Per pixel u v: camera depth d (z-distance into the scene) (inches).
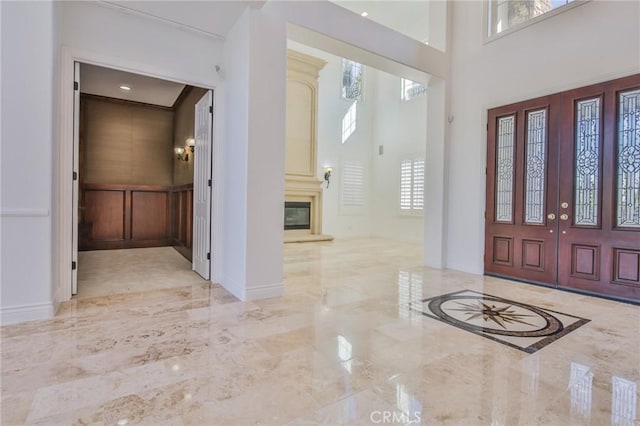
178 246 258.4
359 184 393.1
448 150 203.9
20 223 103.3
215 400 66.2
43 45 104.0
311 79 347.3
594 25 145.3
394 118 370.9
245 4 127.7
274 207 139.3
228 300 133.2
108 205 266.8
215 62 155.6
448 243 205.2
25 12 101.8
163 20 138.7
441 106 202.5
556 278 158.1
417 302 134.6
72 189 129.0
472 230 192.4
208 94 159.8
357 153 391.5
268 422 59.9
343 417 61.6
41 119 104.2
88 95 259.0
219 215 158.9
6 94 99.6
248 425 59.1
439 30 204.1
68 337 94.7
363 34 163.5
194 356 84.7
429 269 202.2
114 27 131.5
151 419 60.2
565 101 154.9
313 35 150.9
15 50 100.7
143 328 102.7
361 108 393.1
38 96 103.6
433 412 63.6
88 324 104.9
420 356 87.0
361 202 394.3
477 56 190.2
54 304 112.3
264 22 133.9
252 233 133.5
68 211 127.6
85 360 81.6
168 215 289.9
